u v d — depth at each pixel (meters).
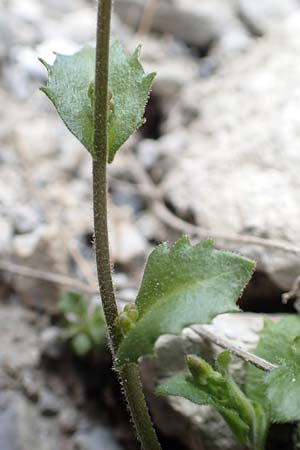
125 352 0.14
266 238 0.19
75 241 0.22
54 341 0.20
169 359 0.17
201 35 0.28
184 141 0.23
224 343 0.16
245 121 0.22
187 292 0.14
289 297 0.18
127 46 0.27
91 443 0.19
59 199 0.22
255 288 0.19
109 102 0.14
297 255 0.18
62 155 0.23
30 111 0.25
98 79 0.14
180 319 0.14
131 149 0.24
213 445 0.17
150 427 0.15
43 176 0.23
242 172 0.21
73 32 0.28
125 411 0.19
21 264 0.21
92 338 0.20
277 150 0.21
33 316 0.21
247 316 0.18
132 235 0.22
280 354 0.16
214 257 0.14
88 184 0.23
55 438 0.19
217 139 0.22
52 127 0.24
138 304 0.14
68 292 0.20
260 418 0.16
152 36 0.28
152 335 0.14
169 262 0.14
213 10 0.28
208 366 0.15
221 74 0.25
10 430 0.19
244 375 0.16
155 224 0.22
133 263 0.21
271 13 0.28
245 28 0.28
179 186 0.21
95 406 0.20
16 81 0.25
